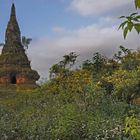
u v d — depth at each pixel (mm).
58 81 22781
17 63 56938
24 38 58875
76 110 14250
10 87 54031
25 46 58812
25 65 57438
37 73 57938
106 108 14969
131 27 3234
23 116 16531
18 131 13016
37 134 12531
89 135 11828
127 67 22031
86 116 13062
